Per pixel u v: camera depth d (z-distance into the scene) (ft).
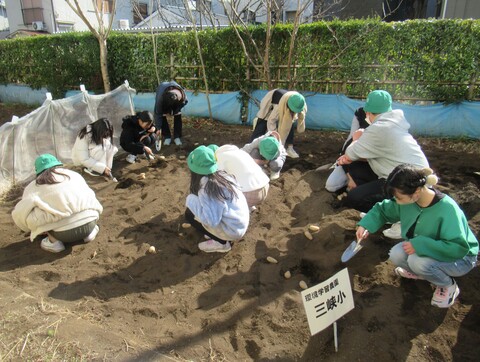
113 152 16.63
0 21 73.41
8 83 35.42
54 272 10.10
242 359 7.63
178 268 10.42
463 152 18.43
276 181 15.46
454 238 7.60
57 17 55.31
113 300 9.23
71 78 31.24
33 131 15.76
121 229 12.38
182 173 16.66
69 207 10.53
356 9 38.14
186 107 26.61
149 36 26.73
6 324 8.04
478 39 18.98
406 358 7.48
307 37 22.24
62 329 7.92
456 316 8.45
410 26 19.99
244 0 44.11
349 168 13.00
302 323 8.40
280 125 16.39
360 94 22.11
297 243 11.24
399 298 8.89
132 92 20.57
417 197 7.61
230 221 10.09
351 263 10.13
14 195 14.76
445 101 20.16
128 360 7.25
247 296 9.30
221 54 24.61
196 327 8.40
